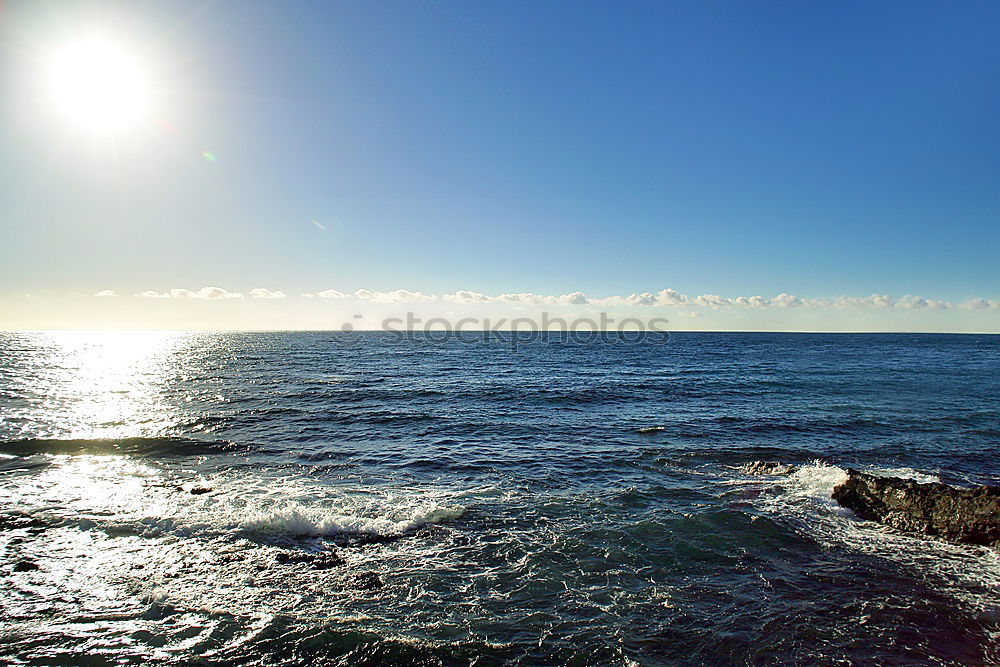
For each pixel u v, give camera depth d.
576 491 12.98
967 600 7.89
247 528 10.30
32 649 6.47
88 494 12.27
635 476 14.25
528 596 7.98
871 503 11.59
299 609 7.53
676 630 7.10
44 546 9.37
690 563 9.12
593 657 6.52
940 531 10.26
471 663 6.38
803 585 8.37
